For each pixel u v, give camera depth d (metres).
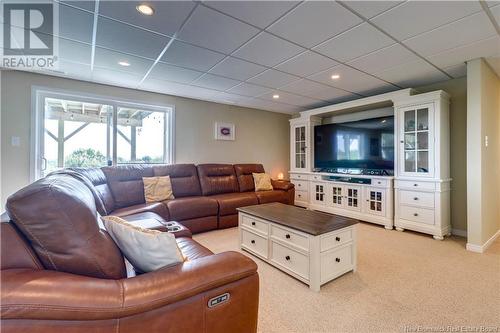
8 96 2.91
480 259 2.41
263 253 2.40
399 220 3.45
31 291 0.71
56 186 0.91
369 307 1.65
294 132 5.30
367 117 4.45
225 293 1.00
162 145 4.16
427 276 2.07
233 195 3.90
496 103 3.10
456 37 2.18
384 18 1.90
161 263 1.06
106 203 2.77
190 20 1.93
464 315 1.55
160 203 3.10
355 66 2.84
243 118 5.09
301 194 5.05
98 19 1.91
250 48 2.41
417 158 3.31
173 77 3.24
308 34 2.14
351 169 4.37
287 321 1.51
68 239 0.88
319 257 1.88
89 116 3.50
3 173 2.89
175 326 0.88
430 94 3.15
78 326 0.74
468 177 2.69
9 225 0.83
